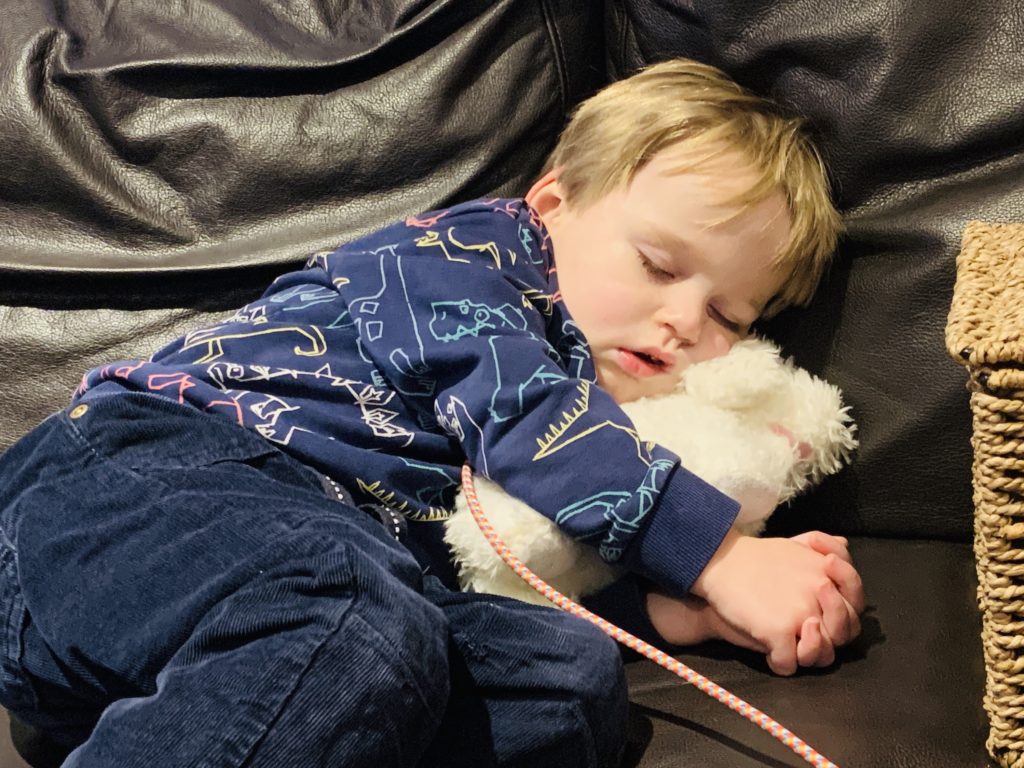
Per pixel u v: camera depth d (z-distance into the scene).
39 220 1.16
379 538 0.75
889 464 0.98
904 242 0.98
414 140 1.17
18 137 1.14
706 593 0.84
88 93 1.15
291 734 0.63
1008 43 0.95
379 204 1.17
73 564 0.74
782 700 0.79
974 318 0.73
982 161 0.97
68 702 0.75
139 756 0.62
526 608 0.78
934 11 0.96
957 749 0.74
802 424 0.94
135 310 1.14
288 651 0.65
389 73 1.18
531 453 0.85
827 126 1.01
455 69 1.17
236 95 1.17
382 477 0.87
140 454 0.80
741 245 0.98
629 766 0.76
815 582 0.84
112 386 0.89
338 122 1.16
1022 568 0.70
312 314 0.94
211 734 0.63
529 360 0.88
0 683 0.77
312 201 1.17
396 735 0.66
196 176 1.16
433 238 0.98
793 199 0.99
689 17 1.08
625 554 0.84
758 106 1.04
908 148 0.97
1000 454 0.70
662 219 0.98
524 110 1.19
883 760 0.73
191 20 1.19
